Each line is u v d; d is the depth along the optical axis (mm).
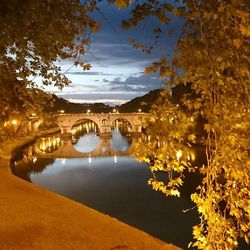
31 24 9070
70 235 13914
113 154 94562
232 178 8148
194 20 7391
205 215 8453
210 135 7914
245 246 21141
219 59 7191
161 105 7773
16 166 67062
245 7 6781
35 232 14172
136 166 73250
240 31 6953
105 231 14492
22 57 11102
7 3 7992
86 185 56844
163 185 8297
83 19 8391
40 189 23312
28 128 99188
